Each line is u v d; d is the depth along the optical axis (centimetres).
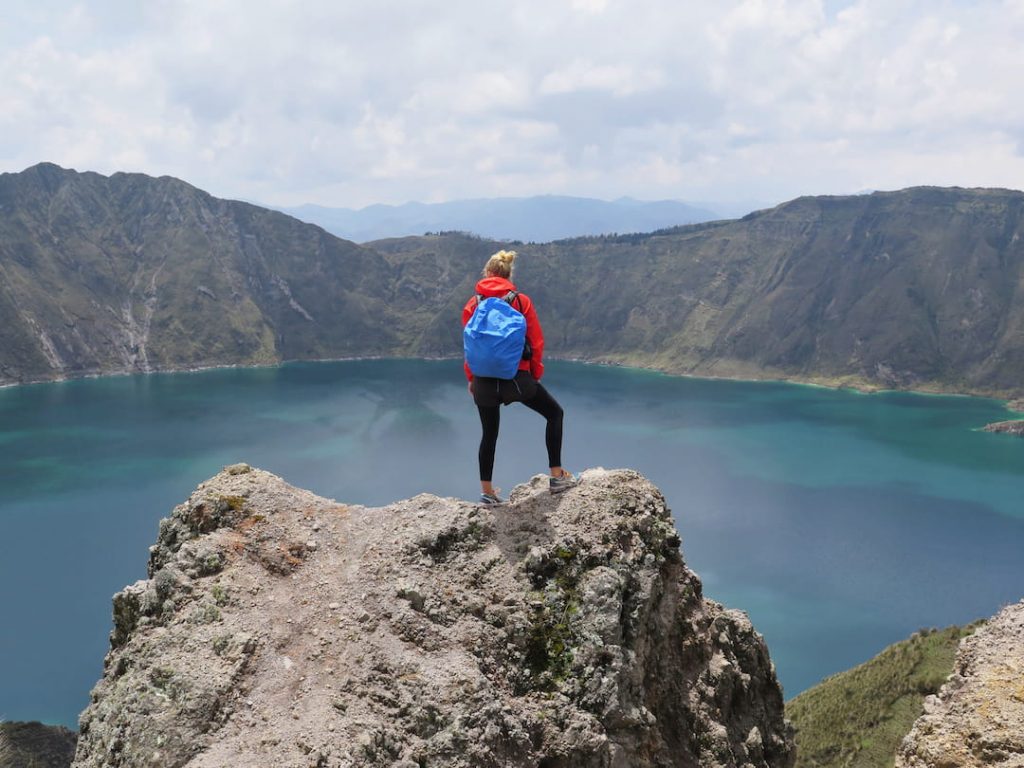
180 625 855
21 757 2834
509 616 897
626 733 885
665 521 1066
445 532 966
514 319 1005
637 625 947
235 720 765
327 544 996
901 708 4153
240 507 1014
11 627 8481
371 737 741
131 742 757
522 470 15675
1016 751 1179
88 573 10100
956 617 8975
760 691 1249
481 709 786
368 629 864
